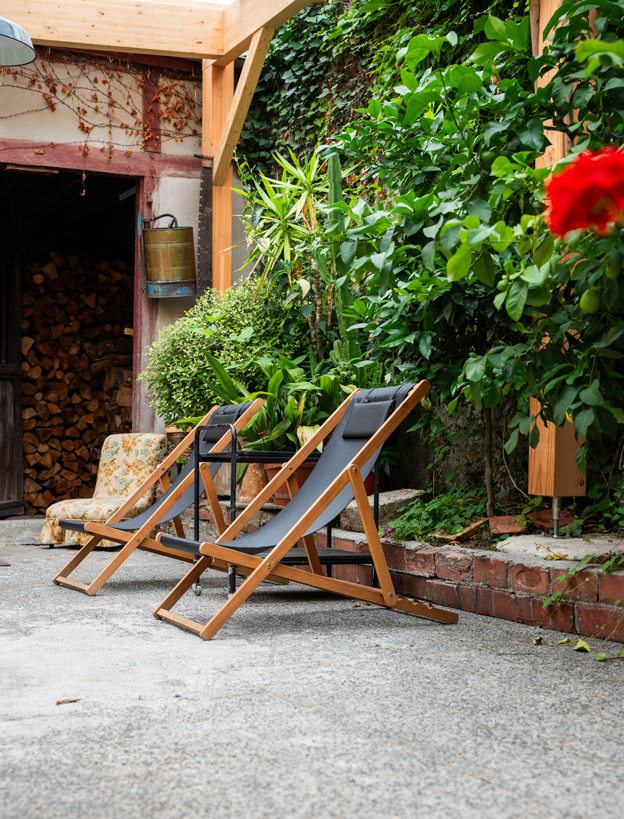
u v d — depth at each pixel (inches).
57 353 332.5
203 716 78.7
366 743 71.0
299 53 276.7
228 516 206.5
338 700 83.9
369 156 140.9
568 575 116.3
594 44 57.8
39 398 325.7
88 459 338.3
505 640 112.9
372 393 138.9
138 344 276.8
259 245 230.7
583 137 95.9
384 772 64.4
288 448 201.5
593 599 113.8
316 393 200.7
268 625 124.3
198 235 282.5
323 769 65.1
